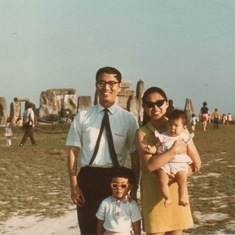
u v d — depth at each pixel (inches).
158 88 282.8
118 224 279.4
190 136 278.5
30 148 1158.3
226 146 1138.0
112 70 294.2
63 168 810.8
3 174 756.0
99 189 289.3
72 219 484.4
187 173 274.4
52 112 2239.2
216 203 508.4
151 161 270.7
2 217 495.2
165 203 267.6
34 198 578.9
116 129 291.9
